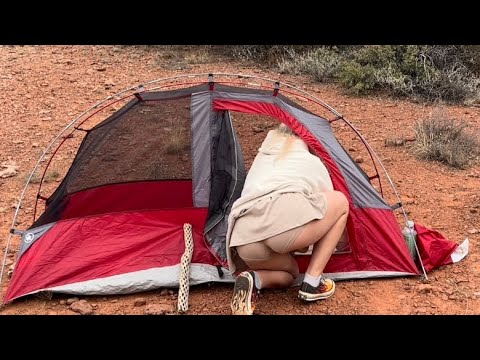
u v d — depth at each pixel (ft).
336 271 14.28
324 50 33.63
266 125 15.93
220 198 14.93
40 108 27.63
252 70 32.86
